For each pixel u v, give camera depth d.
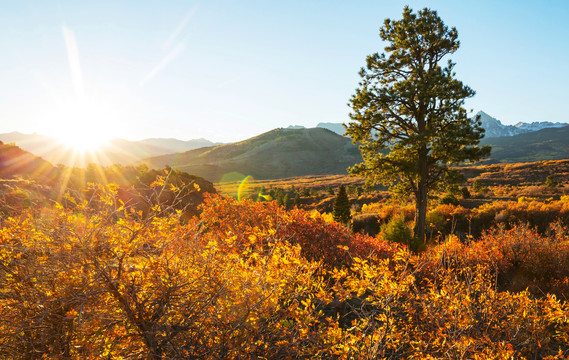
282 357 2.26
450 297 3.03
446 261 4.97
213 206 6.25
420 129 18.17
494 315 3.08
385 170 18.52
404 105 18.25
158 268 2.08
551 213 15.45
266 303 2.18
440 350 2.70
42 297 1.90
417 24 18.02
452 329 2.96
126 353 1.90
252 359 2.09
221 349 1.96
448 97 16.86
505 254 6.83
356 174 19.25
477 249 6.44
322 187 86.94
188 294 2.11
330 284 4.26
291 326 2.41
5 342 1.92
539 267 6.26
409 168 17.55
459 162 17.47
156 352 1.96
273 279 2.45
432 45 18.52
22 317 1.95
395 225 10.36
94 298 1.94
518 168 60.50
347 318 3.73
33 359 1.97
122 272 2.03
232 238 2.92
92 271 1.94
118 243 2.10
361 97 17.62
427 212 18.66
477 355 2.49
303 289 2.66
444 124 17.95
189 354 1.88
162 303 1.89
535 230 7.79
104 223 2.03
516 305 3.29
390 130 19.38
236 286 2.20
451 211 19.11
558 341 3.36
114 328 1.89
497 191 36.91
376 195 40.12
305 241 5.35
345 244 5.48
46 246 2.00
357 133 19.05
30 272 1.96
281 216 5.46
